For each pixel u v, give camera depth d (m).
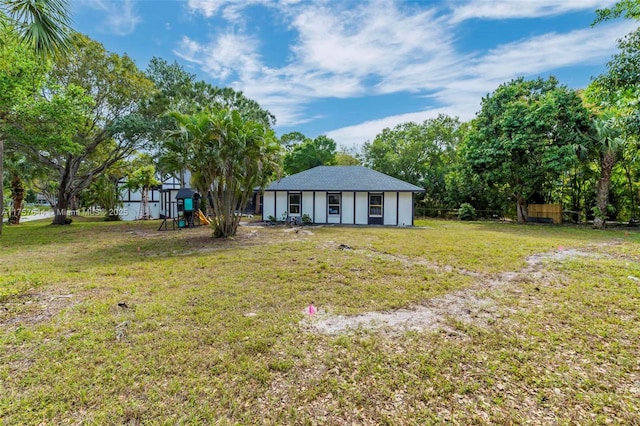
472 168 18.94
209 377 2.66
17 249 9.10
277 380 2.63
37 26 4.39
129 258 7.63
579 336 3.39
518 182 18.19
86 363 2.85
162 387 2.52
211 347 3.16
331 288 5.15
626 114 7.09
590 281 5.40
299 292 4.93
